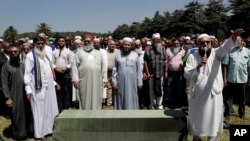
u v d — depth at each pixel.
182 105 9.37
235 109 9.03
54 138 5.19
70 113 5.51
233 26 49.22
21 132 6.80
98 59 7.39
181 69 9.09
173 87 9.28
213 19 51.41
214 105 5.30
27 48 7.85
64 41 9.35
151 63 8.77
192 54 5.53
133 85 7.07
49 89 6.85
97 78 7.34
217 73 5.32
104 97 9.57
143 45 11.53
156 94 8.87
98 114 5.42
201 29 52.34
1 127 7.80
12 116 6.79
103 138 5.17
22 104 6.79
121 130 5.16
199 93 5.32
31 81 6.61
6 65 6.82
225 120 7.97
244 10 47.91
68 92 9.51
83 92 7.29
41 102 6.67
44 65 6.73
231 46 5.10
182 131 5.16
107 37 11.91
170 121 5.16
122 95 7.05
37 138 6.75
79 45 10.04
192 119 5.43
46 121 6.79
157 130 5.17
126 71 7.01
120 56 7.11
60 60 9.23
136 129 5.16
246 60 7.89
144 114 5.39
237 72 7.87
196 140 5.68
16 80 6.75
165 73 9.18
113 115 5.34
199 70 5.32
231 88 7.98
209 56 5.34
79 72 7.31
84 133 5.18
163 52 8.85
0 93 8.64
